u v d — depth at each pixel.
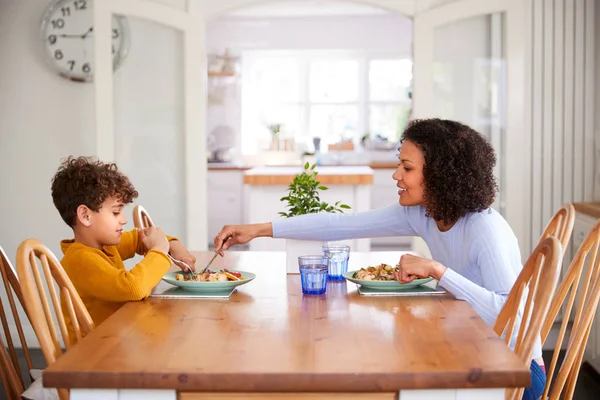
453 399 1.35
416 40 4.48
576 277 2.12
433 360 1.39
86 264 1.98
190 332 1.61
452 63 4.53
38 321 1.66
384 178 8.22
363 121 9.08
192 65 4.66
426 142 2.15
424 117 4.50
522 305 2.04
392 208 2.44
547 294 1.67
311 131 9.11
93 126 4.58
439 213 2.16
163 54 4.68
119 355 1.43
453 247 2.19
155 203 4.75
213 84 8.93
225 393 1.39
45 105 4.57
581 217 3.95
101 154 4.41
